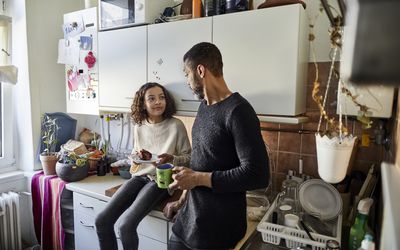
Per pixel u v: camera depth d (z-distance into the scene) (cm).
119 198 164
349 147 89
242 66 145
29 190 235
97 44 199
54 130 235
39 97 233
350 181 147
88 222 186
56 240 205
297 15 129
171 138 171
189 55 118
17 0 221
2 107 229
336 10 73
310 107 162
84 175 205
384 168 61
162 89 169
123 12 182
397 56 21
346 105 122
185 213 129
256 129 107
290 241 123
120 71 190
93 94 207
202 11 162
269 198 169
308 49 153
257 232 137
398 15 21
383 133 137
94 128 257
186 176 115
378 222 119
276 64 137
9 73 213
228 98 113
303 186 146
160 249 156
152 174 163
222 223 117
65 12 246
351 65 23
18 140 238
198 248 118
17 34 225
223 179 108
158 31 169
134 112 177
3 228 211
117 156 238
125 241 147
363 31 22
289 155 172
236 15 144
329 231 130
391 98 113
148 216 158
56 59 242
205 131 117
